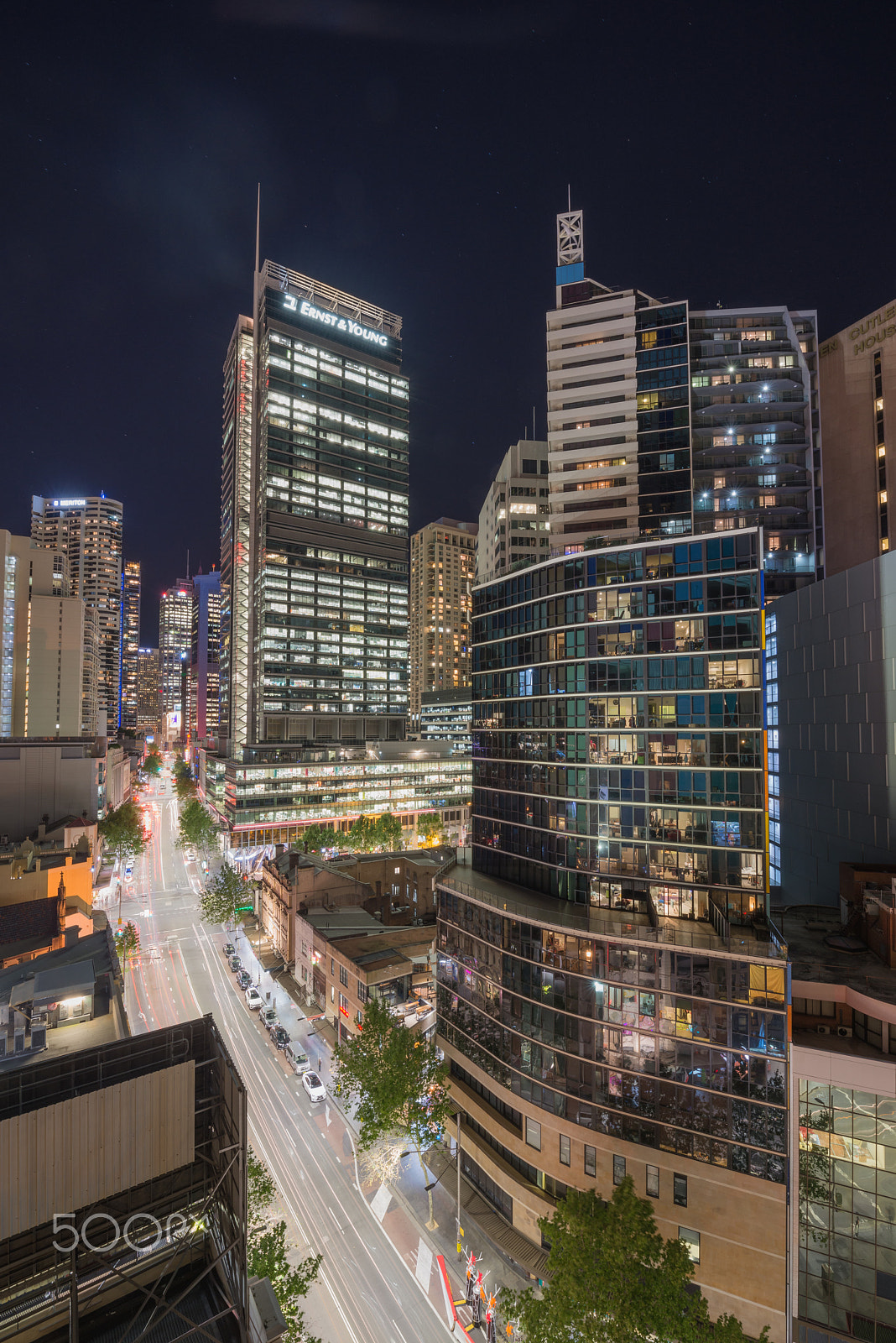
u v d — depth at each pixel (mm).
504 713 59875
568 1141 42281
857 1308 32344
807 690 58688
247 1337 21500
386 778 172000
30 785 122938
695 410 103625
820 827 56344
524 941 46062
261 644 181250
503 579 61031
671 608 48344
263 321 190000
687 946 39000
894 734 47062
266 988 83625
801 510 101125
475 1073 50688
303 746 174000
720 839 45500
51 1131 21359
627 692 49594
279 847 144375
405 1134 49938
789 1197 34562
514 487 134375
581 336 106562
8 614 173750
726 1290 36031
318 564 189875
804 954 41406
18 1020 41750
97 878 125000
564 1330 29906
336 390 196875
